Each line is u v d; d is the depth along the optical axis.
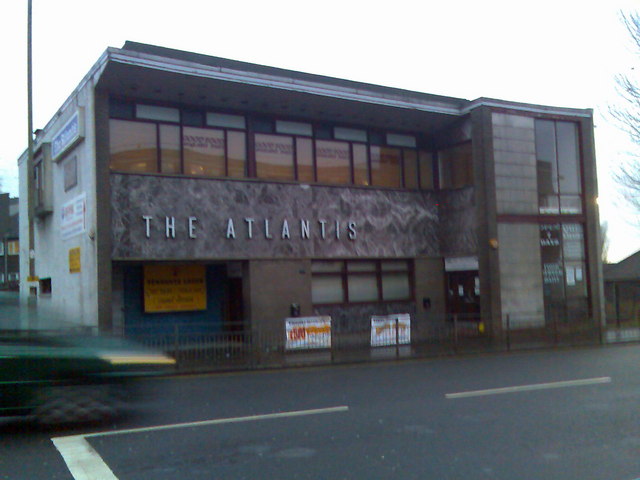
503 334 21.03
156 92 18.27
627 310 26.05
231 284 21.22
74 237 19.06
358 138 22.30
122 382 8.87
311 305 20.25
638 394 10.86
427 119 22.28
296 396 11.20
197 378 14.21
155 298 20.14
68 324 9.16
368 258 21.77
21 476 6.44
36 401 8.38
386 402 10.38
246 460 6.95
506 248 21.89
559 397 10.62
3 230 44.66
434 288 22.98
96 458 7.08
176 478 6.32
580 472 6.42
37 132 23.78
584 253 23.67
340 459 6.95
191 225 18.50
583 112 23.89
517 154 22.52
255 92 18.70
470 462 6.80
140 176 17.98
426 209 23.11
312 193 20.69
